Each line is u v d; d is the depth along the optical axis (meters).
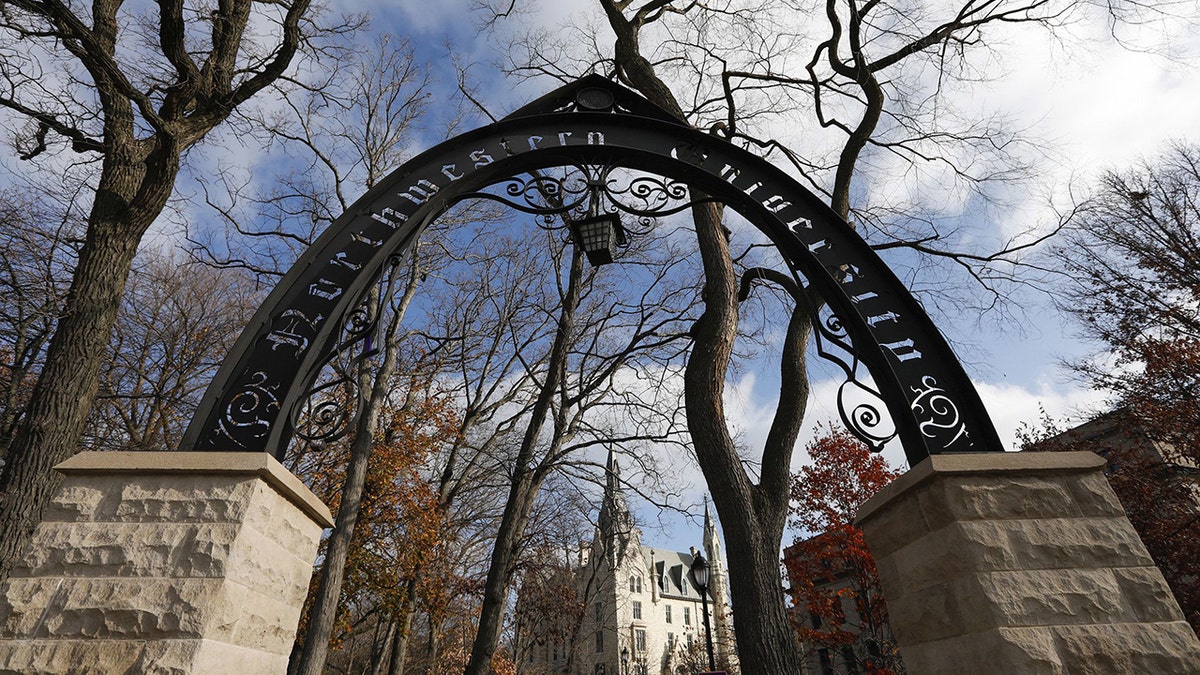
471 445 16.94
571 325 12.33
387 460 15.40
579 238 4.65
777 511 5.58
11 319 8.81
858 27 7.75
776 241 4.25
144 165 6.55
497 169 4.44
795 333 6.96
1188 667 2.50
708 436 5.81
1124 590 2.68
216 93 6.59
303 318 3.50
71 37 5.37
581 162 4.60
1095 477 3.03
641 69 8.23
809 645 23.31
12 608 2.36
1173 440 14.77
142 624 2.34
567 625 21.84
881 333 3.69
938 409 3.42
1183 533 14.15
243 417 3.10
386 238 3.89
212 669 2.32
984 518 2.86
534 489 11.59
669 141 4.64
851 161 8.02
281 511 2.98
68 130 6.46
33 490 4.87
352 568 14.79
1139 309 16.27
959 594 2.77
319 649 9.40
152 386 16.50
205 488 2.71
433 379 17.44
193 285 17.27
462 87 11.83
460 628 26.41
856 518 3.70
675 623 66.12
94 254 5.77
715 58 8.69
